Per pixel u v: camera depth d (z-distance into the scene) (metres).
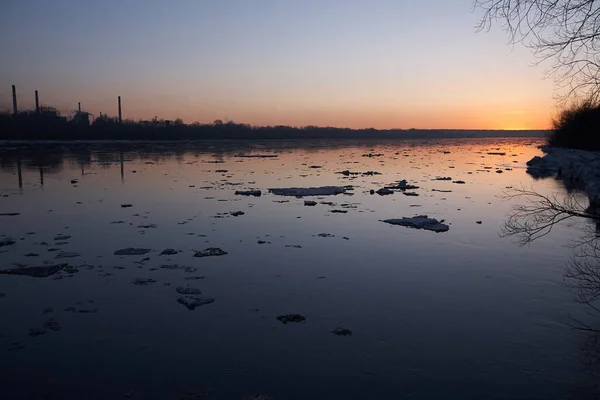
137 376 4.71
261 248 9.29
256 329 5.75
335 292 6.96
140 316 6.08
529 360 5.06
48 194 16.11
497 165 32.03
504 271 7.97
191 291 6.89
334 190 17.27
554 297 6.81
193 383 4.59
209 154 41.66
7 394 4.39
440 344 5.40
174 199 15.24
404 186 18.22
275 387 4.53
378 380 4.66
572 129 35.03
